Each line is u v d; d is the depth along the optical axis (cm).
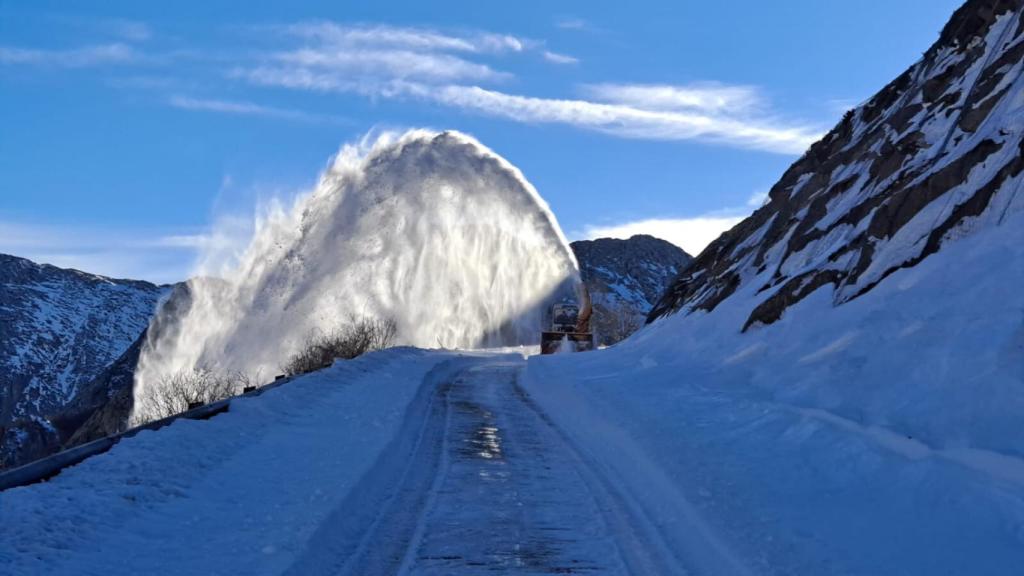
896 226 1839
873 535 845
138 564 771
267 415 1505
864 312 1677
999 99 1894
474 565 870
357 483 1073
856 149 2658
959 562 754
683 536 932
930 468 973
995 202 1611
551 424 1734
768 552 818
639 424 1489
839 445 1155
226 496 1006
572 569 858
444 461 1355
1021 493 848
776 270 2438
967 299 1383
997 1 2231
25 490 907
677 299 3562
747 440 1305
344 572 834
